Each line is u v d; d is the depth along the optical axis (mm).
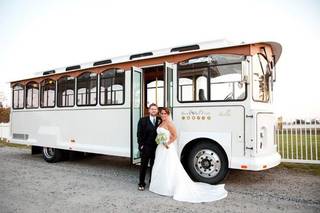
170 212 4059
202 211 4086
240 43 5332
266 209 4152
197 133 5543
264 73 5719
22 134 9883
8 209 4227
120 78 6926
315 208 4188
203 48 5887
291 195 4867
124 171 7246
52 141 8586
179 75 5902
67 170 7414
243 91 5129
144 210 4152
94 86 7539
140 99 6504
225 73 5348
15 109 10273
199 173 5539
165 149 5047
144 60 6512
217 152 5332
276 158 5504
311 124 7426
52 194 5035
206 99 5527
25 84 9859
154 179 5141
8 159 9656
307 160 7371
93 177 6488
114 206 4344
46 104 8992
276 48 5977
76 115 7965
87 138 7637
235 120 5164
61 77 8508
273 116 5844
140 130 5367
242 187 5414
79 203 4504
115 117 6977
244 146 5031
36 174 6875
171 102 5922
